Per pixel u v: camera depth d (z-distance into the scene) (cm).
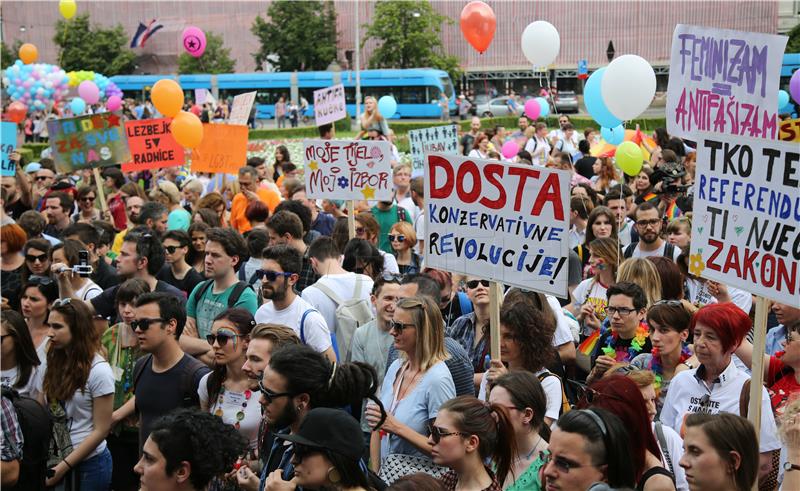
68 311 620
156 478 443
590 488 382
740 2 5306
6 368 639
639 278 721
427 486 410
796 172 477
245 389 594
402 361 590
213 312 768
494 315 569
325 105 1702
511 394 482
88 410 630
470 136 2141
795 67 3606
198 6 6481
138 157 1441
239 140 1420
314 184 1040
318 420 432
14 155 1256
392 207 1149
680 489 484
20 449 558
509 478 486
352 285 767
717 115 704
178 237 886
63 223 1220
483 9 1308
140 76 5753
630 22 5788
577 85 5931
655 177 1266
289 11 6016
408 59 5653
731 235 511
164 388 619
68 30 6081
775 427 529
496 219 580
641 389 493
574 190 1196
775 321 781
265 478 494
